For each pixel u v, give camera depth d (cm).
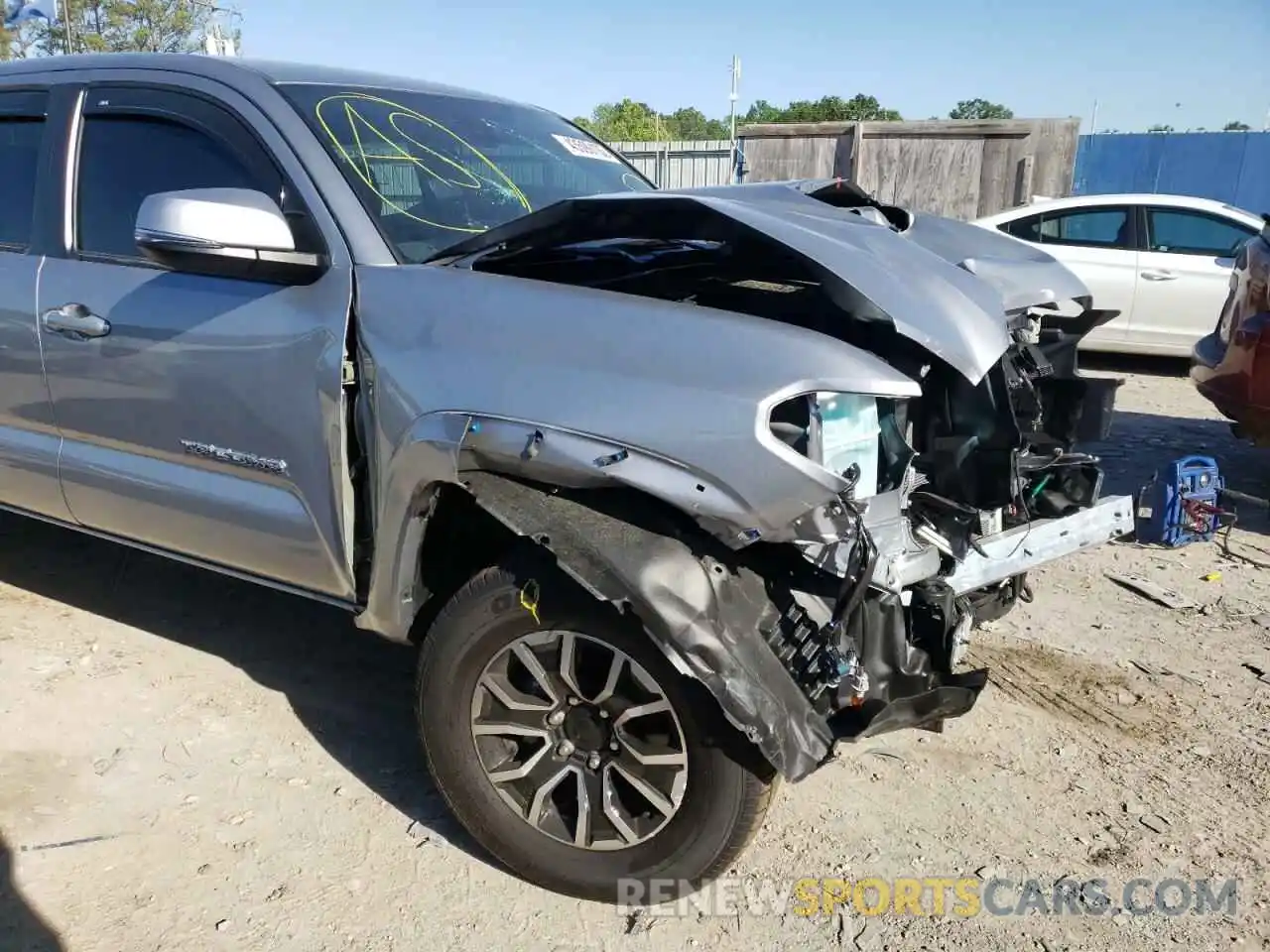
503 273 278
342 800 295
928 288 240
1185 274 872
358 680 362
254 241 260
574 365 230
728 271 296
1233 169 1856
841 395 225
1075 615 426
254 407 281
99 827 280
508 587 241
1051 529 287
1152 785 310
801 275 288
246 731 329
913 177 1346
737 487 213
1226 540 513
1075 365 328
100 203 324
